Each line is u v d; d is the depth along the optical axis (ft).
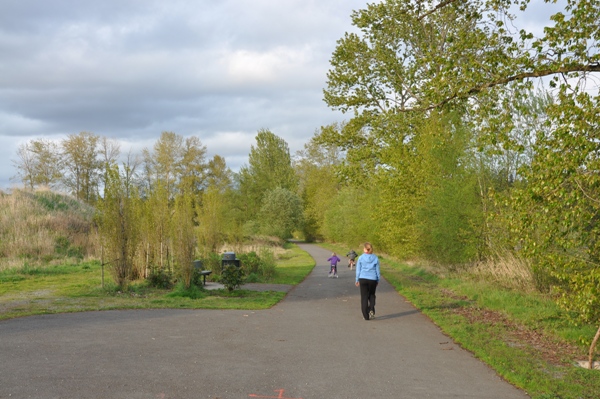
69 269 77.41
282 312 41.75
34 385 19.75
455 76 35.99
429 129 71.77
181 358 24.81
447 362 25.77
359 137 100.07
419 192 76.54
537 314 38.58
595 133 24.49
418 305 45.83
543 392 20.59
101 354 25.25
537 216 26.04
